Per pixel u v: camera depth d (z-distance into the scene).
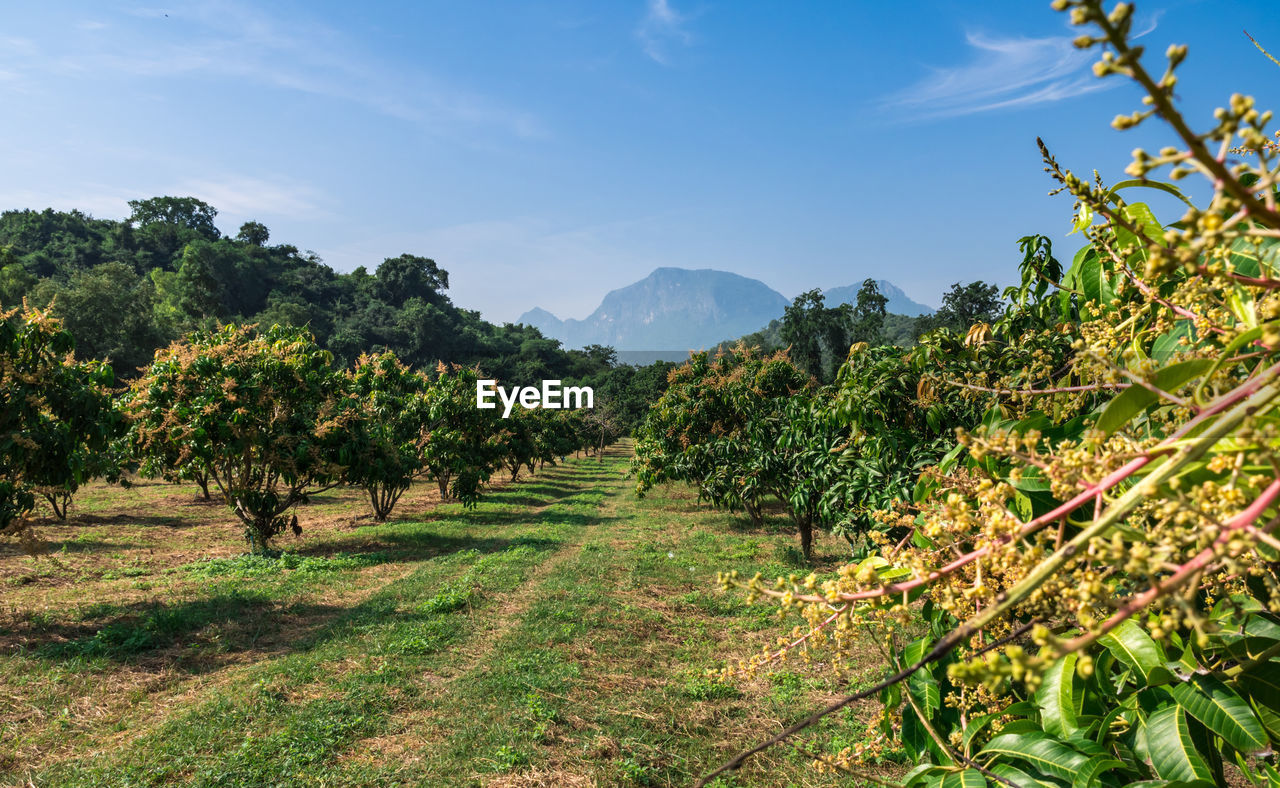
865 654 6.12
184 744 4.80
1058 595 0.78
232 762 4.54
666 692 5.83
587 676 6.19
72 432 7.50
